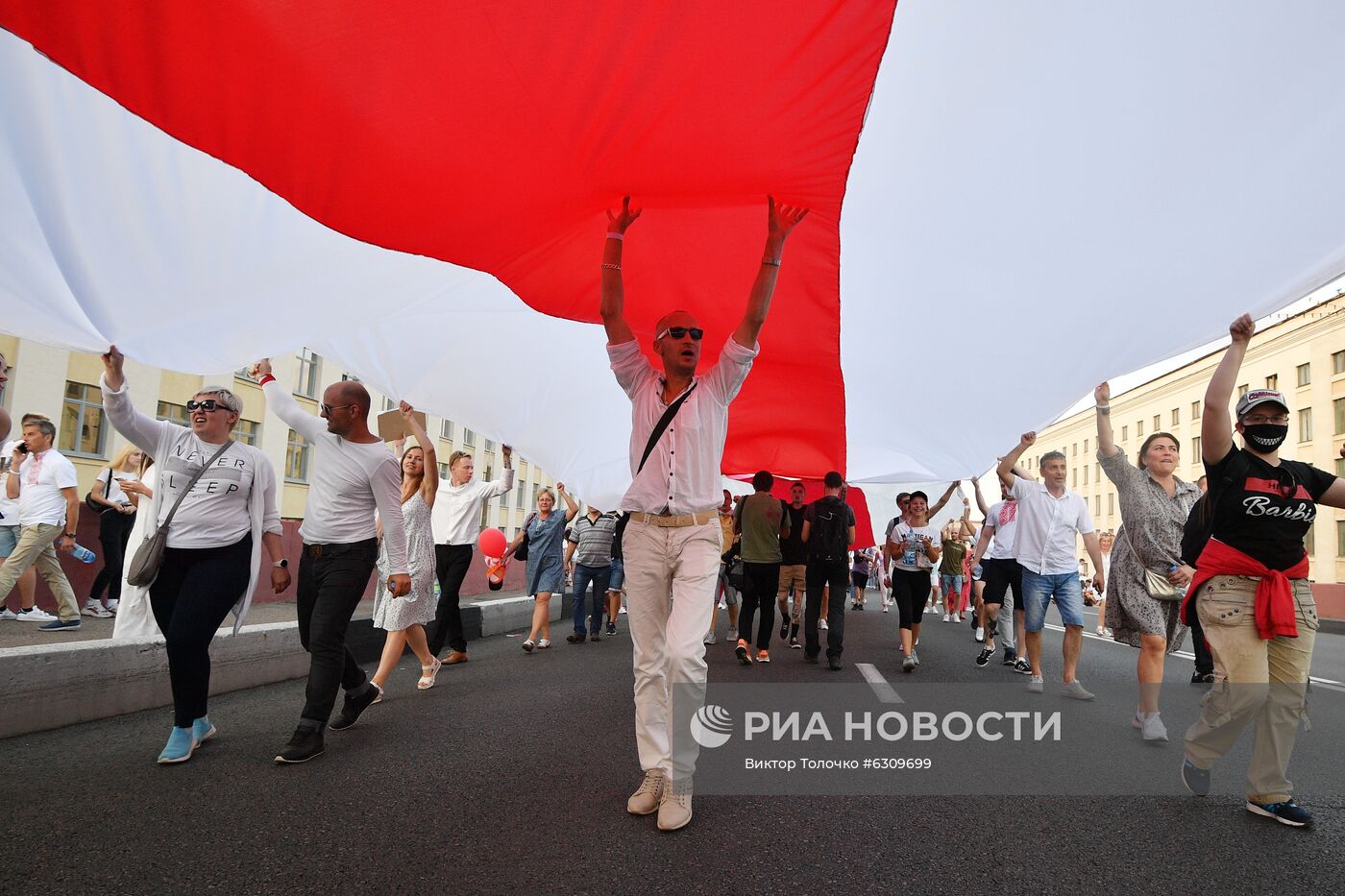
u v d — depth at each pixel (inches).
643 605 127.6
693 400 131.6
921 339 218.1
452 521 294.4
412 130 127.6
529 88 118.0
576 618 375.6
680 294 210.4
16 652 167.2
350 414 164.6
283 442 988.6
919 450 334.3
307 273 163.2
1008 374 226.8
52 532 288.7
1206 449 136.7
